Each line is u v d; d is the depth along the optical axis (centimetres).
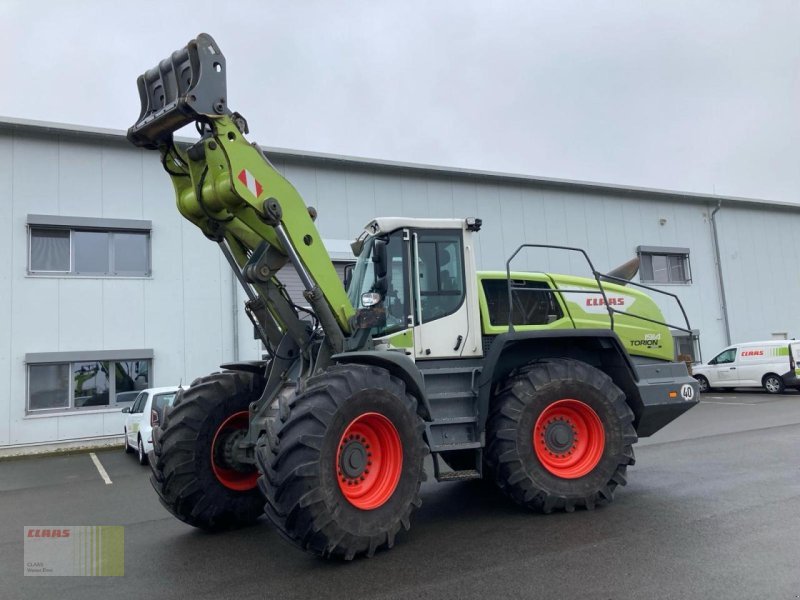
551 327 639
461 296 583
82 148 1423
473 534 501
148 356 1425
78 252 1410
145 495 784
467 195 1858
